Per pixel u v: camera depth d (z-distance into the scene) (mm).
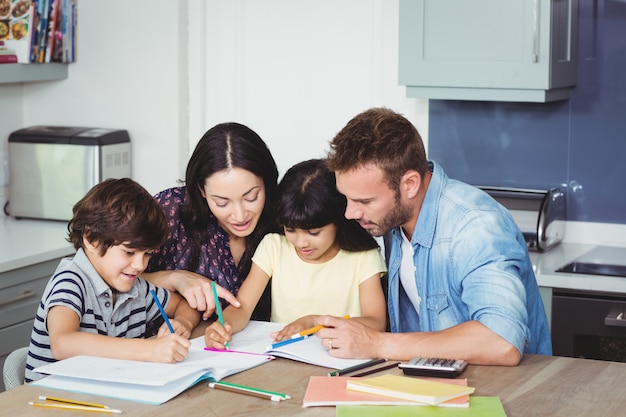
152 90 3965
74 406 1645
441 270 2090
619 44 3404
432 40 3293
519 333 1897
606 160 3467
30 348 2096
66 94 4117
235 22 3900
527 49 3160
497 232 2016
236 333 2178
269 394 1697
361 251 2342
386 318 2365
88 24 4039
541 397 1703
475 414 1587
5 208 3988
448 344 1897
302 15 3795
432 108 3652
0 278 3129
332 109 3793
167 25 3906
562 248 3420
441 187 2100
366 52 3705
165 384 1725
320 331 1953
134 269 2094
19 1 3771
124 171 3953
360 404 1646
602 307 2963
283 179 2281
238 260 2447
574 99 3484
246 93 3926
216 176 2209
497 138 3590
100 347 1909
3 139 4086
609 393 1728
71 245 3416
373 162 1975
